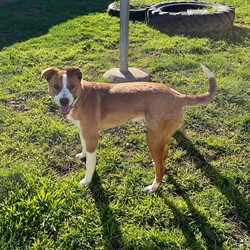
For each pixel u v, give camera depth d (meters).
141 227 1.18
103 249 1.09
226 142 1.60
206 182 1.38
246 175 1.41
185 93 1.98
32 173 1.38
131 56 2.50
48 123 1.72
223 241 1.14
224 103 1.88
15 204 1.21
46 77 1.27
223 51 2.60
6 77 2.17
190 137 1.64
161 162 1.29
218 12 2.94
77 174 1.42
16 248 1.08
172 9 3.35
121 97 1.28
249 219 1.22
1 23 3.16
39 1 3.89
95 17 3.29
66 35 2.85
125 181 1.38
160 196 1.31
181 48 2.60
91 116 1.28
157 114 1.23
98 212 1.23
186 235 1.15
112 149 1.56
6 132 1.66
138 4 3.53
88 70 2.26
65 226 1.16
